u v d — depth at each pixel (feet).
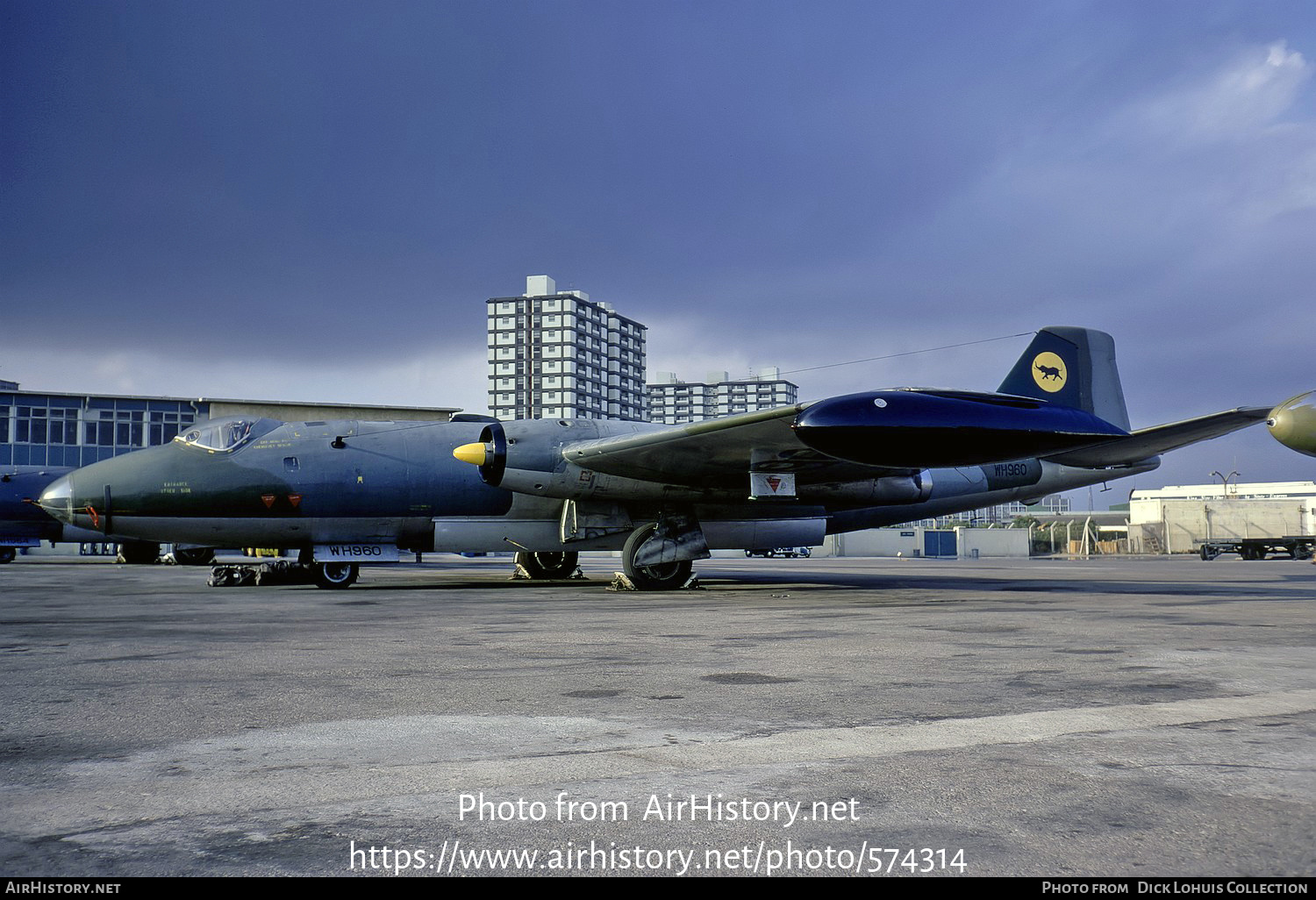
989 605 43.55
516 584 66.28
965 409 45.80
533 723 16.38
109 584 66.54
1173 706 17.71
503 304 493.77
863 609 41.45
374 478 56.75
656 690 19.66
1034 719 16.52
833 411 43.65
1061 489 70.85
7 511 99.30
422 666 23.39
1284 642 28.12
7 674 22.13
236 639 29.60
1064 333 64.54
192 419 161.79
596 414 508.53
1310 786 12.26
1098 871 9.41
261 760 13.84
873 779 12.69
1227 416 48.65
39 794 12.10
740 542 62.95
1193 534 211.82
